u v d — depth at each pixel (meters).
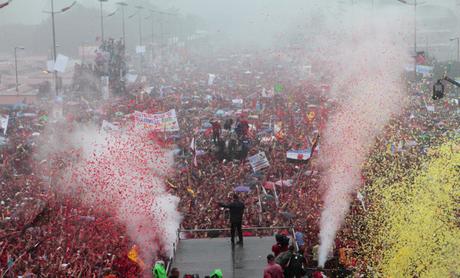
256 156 62.19
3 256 39.38
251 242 36.62
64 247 41.59
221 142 71.06
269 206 51.59
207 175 62.78
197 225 47.25
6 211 50.84
